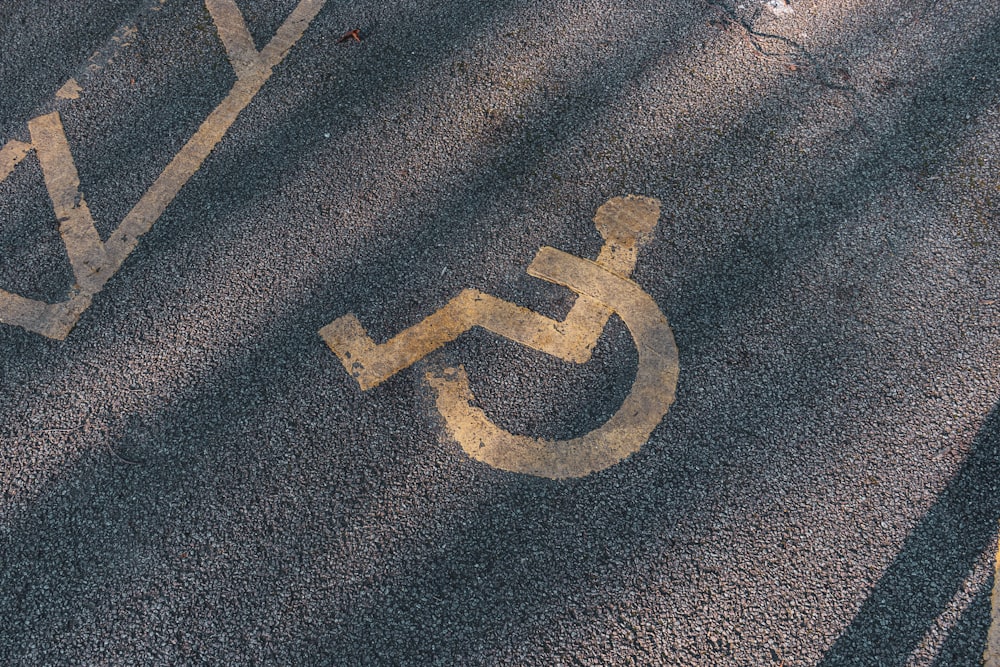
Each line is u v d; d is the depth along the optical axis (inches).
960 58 140.1
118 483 103.6
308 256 121.6
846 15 146.1
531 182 128.6
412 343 114.2
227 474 104.0
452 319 116.3
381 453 105.7
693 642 93.7
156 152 132.9
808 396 108.9
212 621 95.0
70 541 99.7
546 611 95.5
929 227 122.3
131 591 96.7
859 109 134.9
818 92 136.9
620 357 113.0
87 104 138.6
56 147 133.7
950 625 94.0
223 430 107.1
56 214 126.5
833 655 92.9
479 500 102.6
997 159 128.3
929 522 100.0
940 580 96.5
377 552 99.2
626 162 130.5
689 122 134.6
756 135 132.6
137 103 138.6
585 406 109.4
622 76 140.2
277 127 135.3
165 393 110.0
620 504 102.0
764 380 110.3
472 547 99.4
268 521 101.0
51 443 106.3
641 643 93.7
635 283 119.0
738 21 145.8
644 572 97.4
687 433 106.8
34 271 121.0
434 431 107.5
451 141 133.3
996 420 106.3
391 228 124.3
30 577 97.6
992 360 110.7
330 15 149.3
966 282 117.3
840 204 125.1
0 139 134.7
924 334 113.3
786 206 125.4
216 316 116.3
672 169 129.6
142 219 125.6
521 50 143.7
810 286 117.6
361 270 120.5
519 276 120.0
